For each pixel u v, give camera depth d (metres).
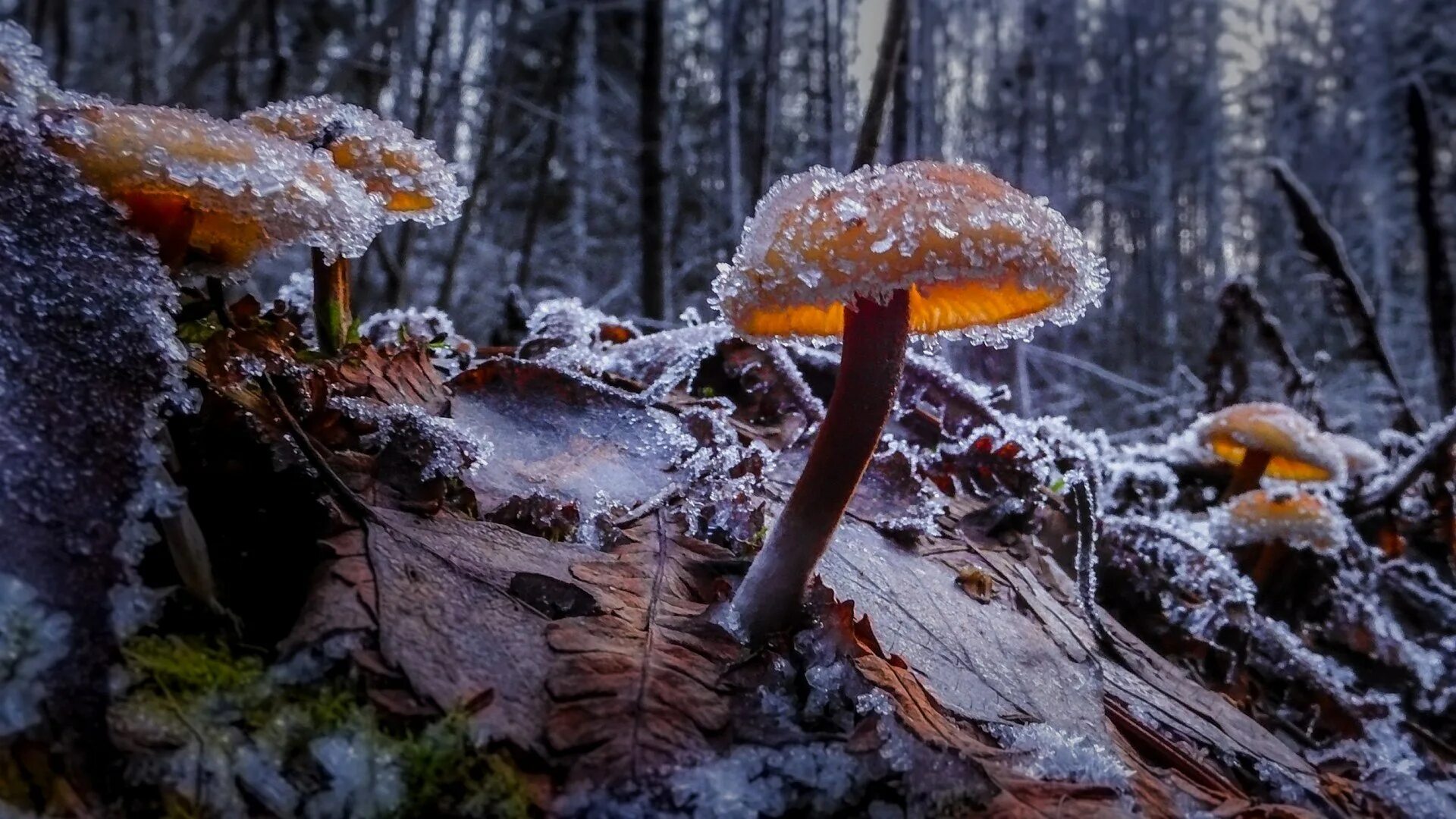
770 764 0.08
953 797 0.08
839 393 0.09
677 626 0.09
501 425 0.13
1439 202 0.33
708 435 0.14
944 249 0.08
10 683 0.06
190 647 0.07
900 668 0.10
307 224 0.08
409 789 0.07
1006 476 0.16
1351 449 0.23
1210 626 0.15
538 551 0.09
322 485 0.09
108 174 0.08
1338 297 0.31
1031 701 0.10
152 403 0.08
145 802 0.06
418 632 0.08
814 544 0.09
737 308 0.09
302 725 0.07
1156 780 0.10
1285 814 0.10
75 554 0.07
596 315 0.19
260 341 0.10
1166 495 0.22
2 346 0.07
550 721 0.07
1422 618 0.20
